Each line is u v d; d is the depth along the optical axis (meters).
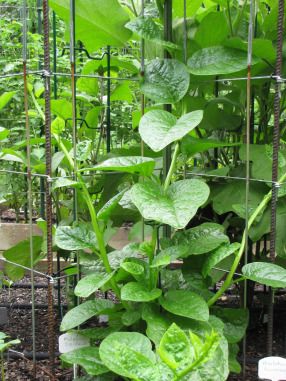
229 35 1.41
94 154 1.76
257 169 1.33
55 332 1.59
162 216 0.95
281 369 1.03
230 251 1.07
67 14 1.36
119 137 2.16
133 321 1.10
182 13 1.42
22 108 2.54
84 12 1.34
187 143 1.14
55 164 1.33
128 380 1.09
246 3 1.41
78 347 1.21
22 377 1.31
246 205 1.14
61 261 2.09
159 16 1.40
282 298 1.84
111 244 1.88
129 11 1.61
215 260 1.08
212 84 1.58
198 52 1.23
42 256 1.64
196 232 1.15
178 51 1.34
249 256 1.53
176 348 0.80
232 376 1.30
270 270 1.07
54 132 1.24
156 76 1.22
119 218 1.55
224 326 1.15
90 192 1.56
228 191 1.39
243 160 1.42
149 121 1.04
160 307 1.10
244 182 1.39
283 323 1.66
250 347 1.48
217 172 1.42
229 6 1.42
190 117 1.04
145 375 0.84
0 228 2.16
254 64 1.22
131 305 1.19
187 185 1.05
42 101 1.51
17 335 1.57
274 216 1.11
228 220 1.49
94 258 1.37
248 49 1.10
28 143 1.22
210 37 1.39
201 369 0.91
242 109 1.50
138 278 1.07
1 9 3.21
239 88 1.55
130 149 1.54
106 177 1.53
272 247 1.13
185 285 1.21
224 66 1.19
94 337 1.17
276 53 1.15
